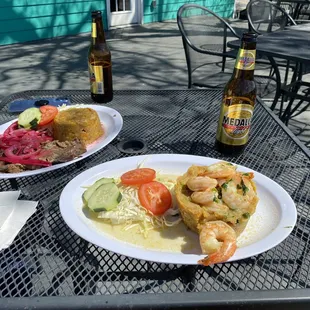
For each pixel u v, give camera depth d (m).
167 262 0.53
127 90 1.43
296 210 0.65
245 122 0.86
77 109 1.02
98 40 1.22
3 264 0.57
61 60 4.52
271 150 0.94
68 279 0.55
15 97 1.37
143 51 5.06
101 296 0.49
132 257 0.54
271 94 2.55
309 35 2.15
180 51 5.09
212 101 1.32
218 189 0.61
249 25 3.20
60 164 0.83
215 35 2.76
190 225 0.61
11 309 0.47
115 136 0.98
